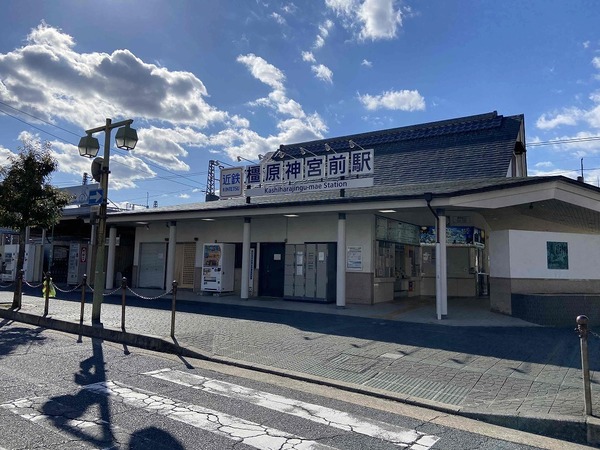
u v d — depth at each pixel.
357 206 13.04
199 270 19.33
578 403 5.43
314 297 15.58
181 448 4.08
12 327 10.95
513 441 4.58
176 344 8.48
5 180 12.66
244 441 4.28
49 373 6.58
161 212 17.47
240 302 15.47
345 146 22.94
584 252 12.45
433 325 10.91
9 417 4.73
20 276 13.04
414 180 17.39
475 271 18.95
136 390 5.85
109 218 19.27
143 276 21.47
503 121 19.42
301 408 5.36
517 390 6.00
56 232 25.44
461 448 4.33
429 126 21.30
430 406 5.52
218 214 16.02
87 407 5.12
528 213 15.92
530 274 12.14
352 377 6.66
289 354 7.96
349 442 4.37
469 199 11.52
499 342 8.95
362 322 11.29
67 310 12.70
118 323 10.52
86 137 11.01
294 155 24.50
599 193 13.00
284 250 17.23
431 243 18.84
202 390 5.97
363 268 15.09
